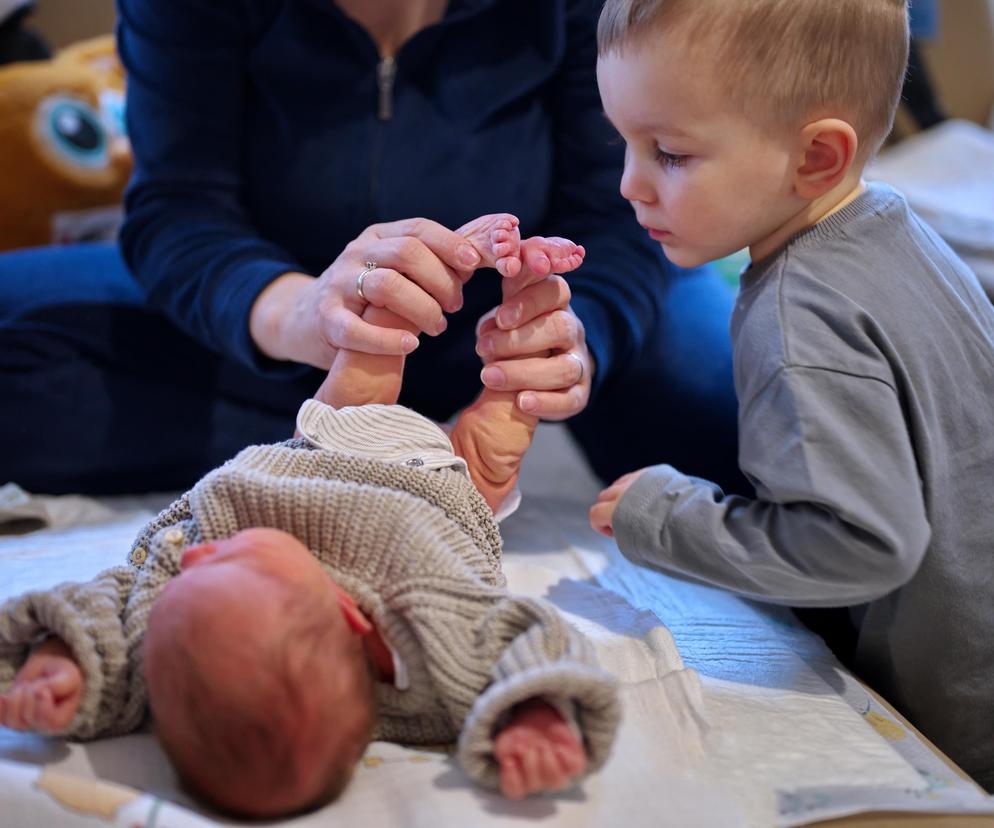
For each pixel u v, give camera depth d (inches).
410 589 26.8
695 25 29.9
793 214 32.7
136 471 49.7
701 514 31.9
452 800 24.8
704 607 38.8
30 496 48.2
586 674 23.6
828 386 29.7
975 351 32.4
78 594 27.5
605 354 41.4
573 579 39.8
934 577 31.9
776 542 30.4
